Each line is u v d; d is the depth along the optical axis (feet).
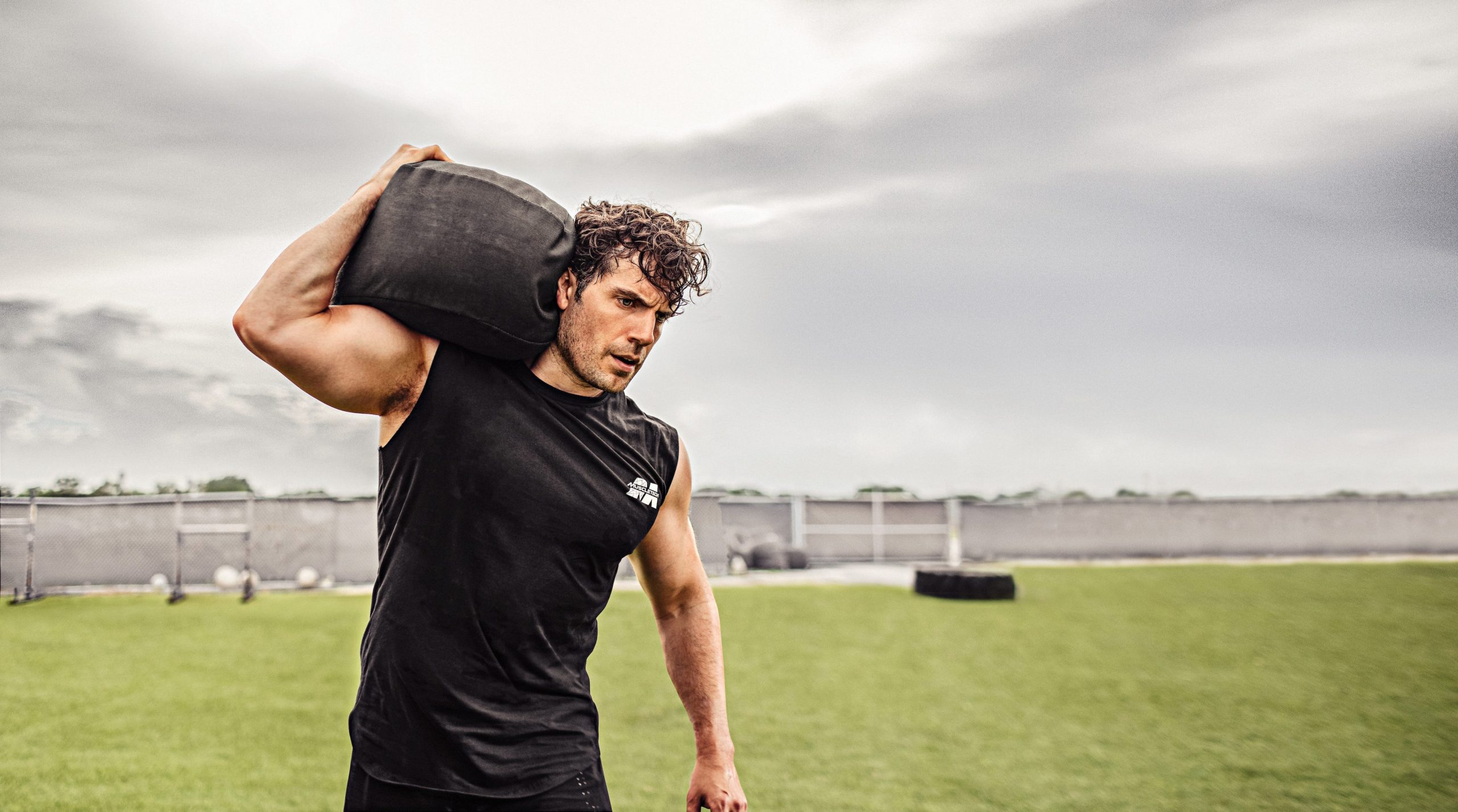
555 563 5.05
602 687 17.94
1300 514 55.21
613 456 5.26
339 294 4.76
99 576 33.19
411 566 4.88
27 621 26.18
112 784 11.89
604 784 5.32
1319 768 13.38
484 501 4.86
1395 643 24.47
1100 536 53.88
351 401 4.70
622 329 4.93
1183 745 14.52
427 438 4.83
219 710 15.92
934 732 15.10
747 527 50.57
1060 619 28.50
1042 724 15.72
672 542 5.91
